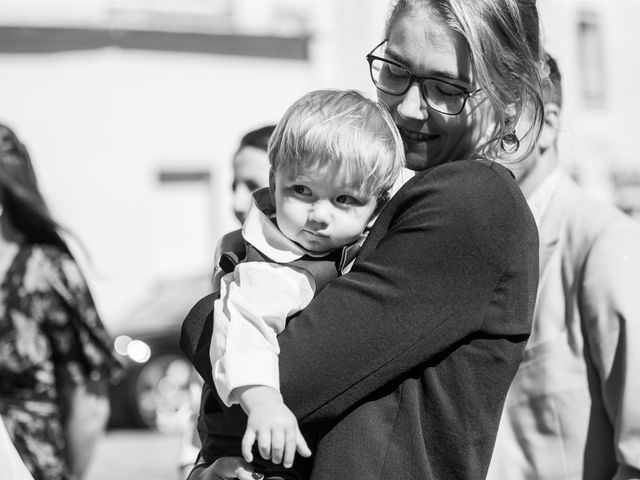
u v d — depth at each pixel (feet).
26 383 16.90
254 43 79.51
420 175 10.28
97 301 75.92
